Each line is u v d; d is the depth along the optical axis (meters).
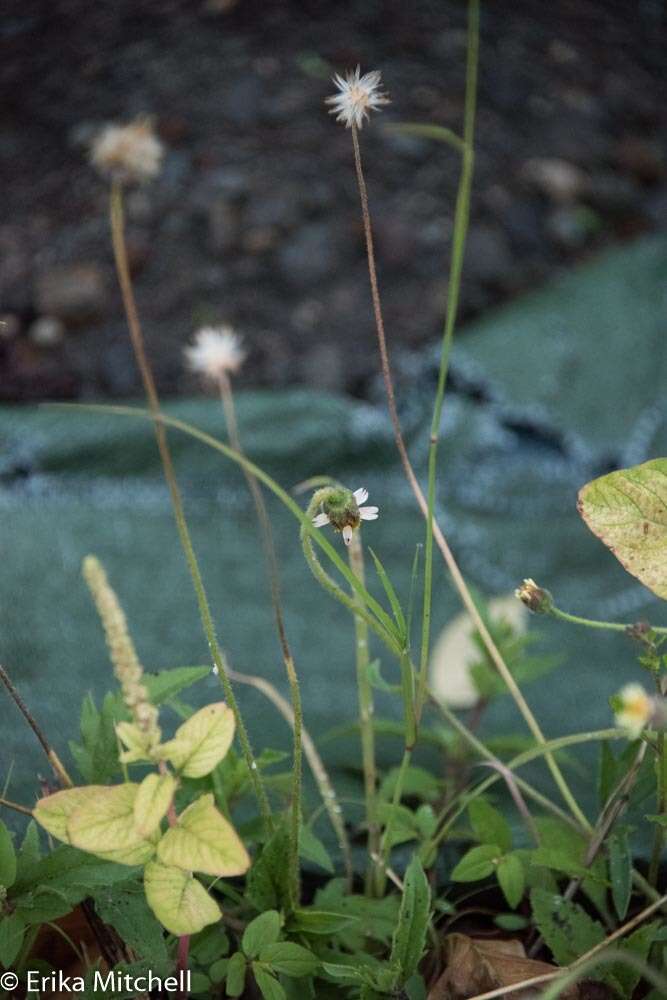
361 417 1.29
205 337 0.78
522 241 1.63
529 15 1.98
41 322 1.48
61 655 0.91
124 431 1.20
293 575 1.07
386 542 1.16
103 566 1.02
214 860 0.61
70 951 0.72
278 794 0.79
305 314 1.50
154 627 0.98
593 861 0.71
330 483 0.72
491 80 1.83
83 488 1.16
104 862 0.66
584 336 1.40
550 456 1.30
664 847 0.76
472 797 0.73
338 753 0.87
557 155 1.75
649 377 1.36
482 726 0.92
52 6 1.86
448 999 0.69
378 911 0.72
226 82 1.73
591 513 0.68
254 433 1.23
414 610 1.06
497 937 0.75
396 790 0.71
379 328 0.70
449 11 1.93
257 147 1.66
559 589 1.13
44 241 1.56
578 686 0.97
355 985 0.70
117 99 1.71
